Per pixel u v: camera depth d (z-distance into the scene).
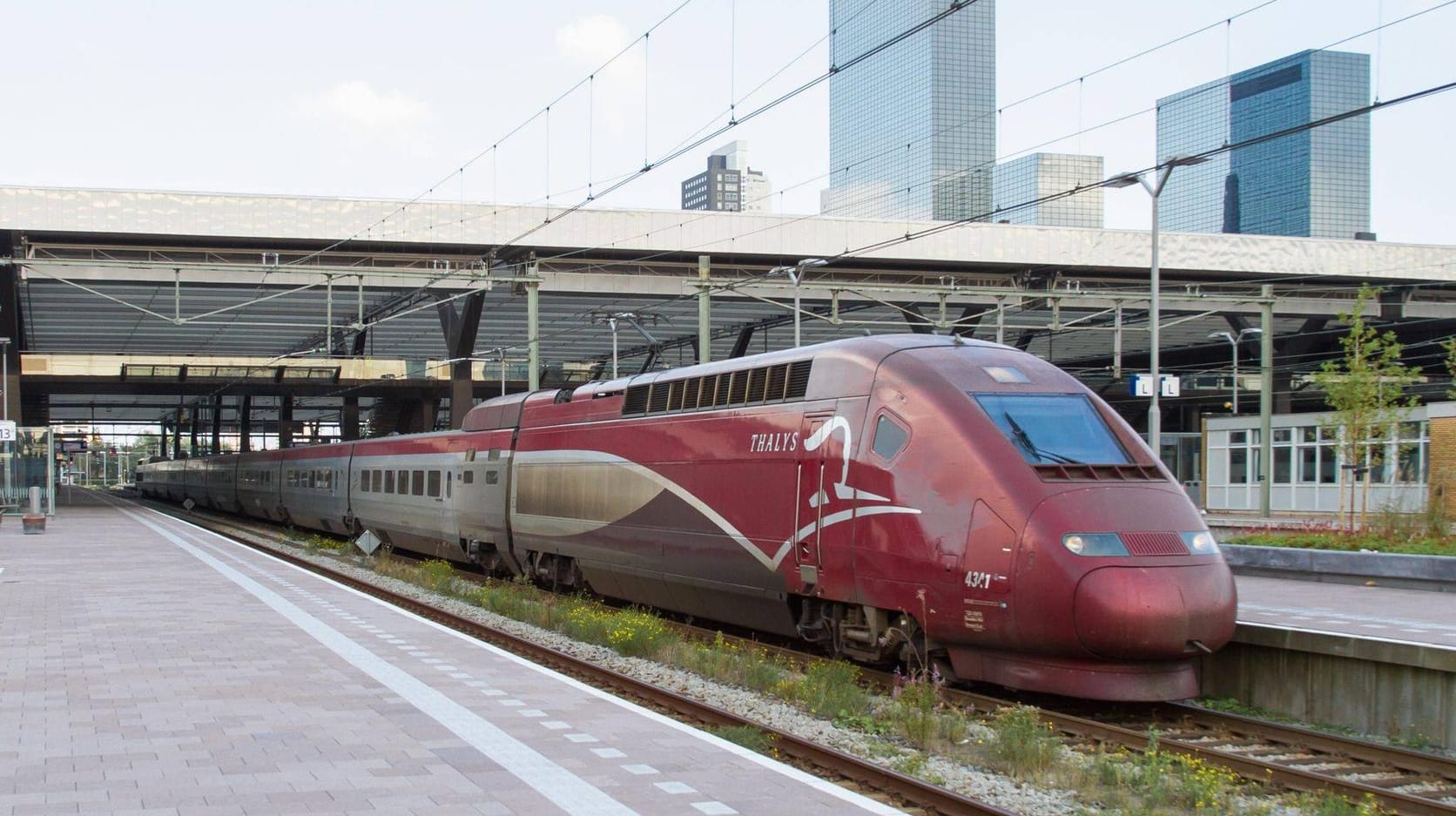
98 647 14.76
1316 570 24.25
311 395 74.06
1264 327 40.75
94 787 8.26
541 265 45.19
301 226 41.56
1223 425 50.88
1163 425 68.25
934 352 15.38
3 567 26.48
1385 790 10.06
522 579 25.72
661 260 46.16
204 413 110.81
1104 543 12.83
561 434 23.73
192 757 9.16
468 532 28.30
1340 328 52.41
